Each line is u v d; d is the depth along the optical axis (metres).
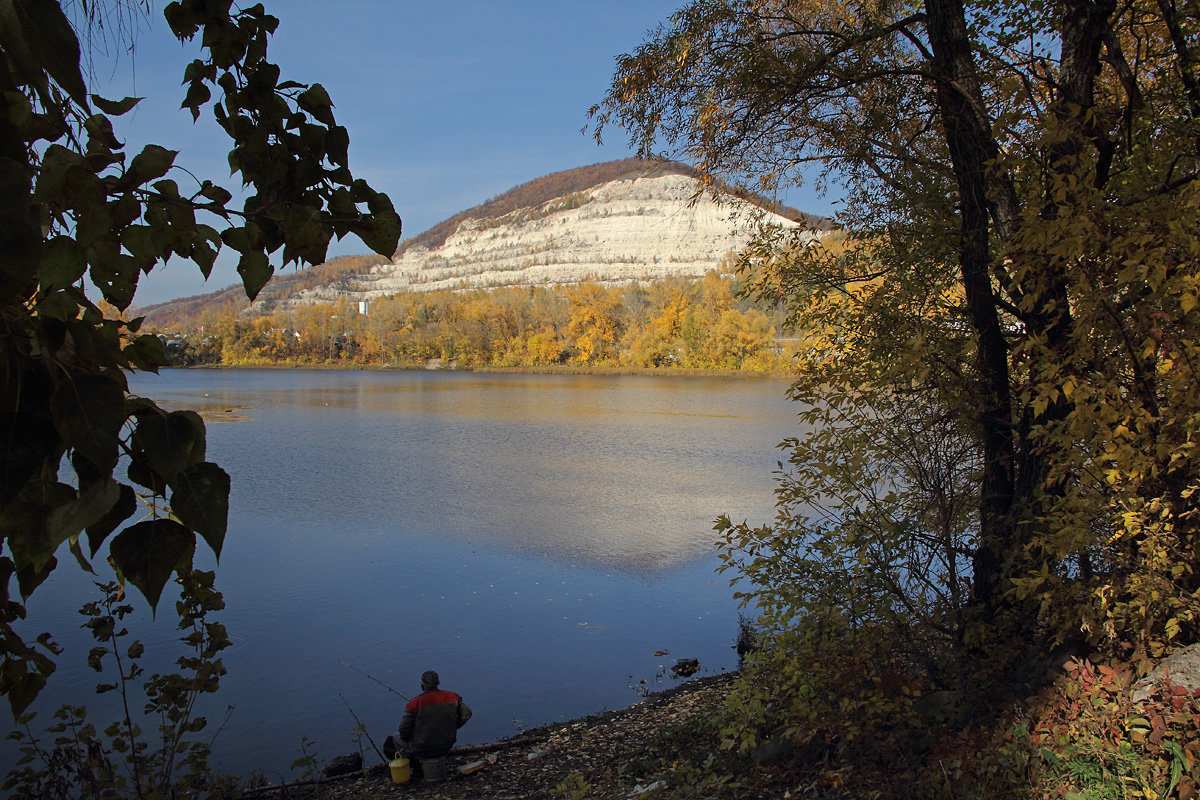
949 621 5.75
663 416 55.09
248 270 1.21
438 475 32.25
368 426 50.88
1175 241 3.52
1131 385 4.13
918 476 6.02
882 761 5.08
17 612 0.89
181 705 6.03
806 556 5.90
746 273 7.23
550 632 14.14
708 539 21.25
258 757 9.20
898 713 5.18
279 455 38.34
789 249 6.93
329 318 163.00
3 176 0.73
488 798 7.18
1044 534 4.64
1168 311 3.67
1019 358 5.83
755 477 30.72
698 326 109.62
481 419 54.56
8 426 0.80
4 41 0.78
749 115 7.04
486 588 16.92
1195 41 6.12
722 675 11.54
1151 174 5.05
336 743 9.64
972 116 6.09
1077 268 3.94
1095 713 3.83
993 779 3.92
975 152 6.08
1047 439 4.46
